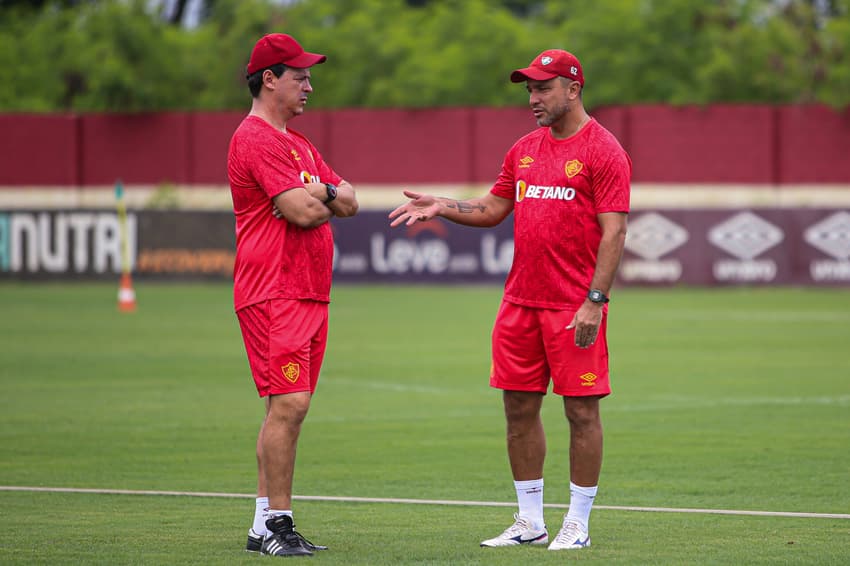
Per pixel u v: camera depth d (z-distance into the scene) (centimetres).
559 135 2498
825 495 2992
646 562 2306
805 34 14675
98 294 10181
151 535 2539
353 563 2300
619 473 3275
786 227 10525
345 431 3984
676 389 4931
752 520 2706
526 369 2512
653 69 14738
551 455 3556
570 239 2469
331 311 8650
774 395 4759
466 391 4912
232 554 2370
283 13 16038
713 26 14962
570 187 2462
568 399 2481
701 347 6438
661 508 2842
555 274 2475
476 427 4062
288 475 2394
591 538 2525
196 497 2962
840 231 10431
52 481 3162
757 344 6581
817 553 2378
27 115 13662
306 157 2486
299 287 2431
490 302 9394
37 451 3603
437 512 2803
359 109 13538
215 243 11238
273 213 2436
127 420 4178
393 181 13525
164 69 15512
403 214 2639
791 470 3312
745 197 12838
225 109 15575
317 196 2419
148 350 6338
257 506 2419
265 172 2408
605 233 2439
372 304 9238
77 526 2625
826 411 4366
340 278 11162
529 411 2523
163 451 3609
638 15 14988
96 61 15425
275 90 2459
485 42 15288
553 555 2370
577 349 2461
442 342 6744
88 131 13725
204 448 3662
